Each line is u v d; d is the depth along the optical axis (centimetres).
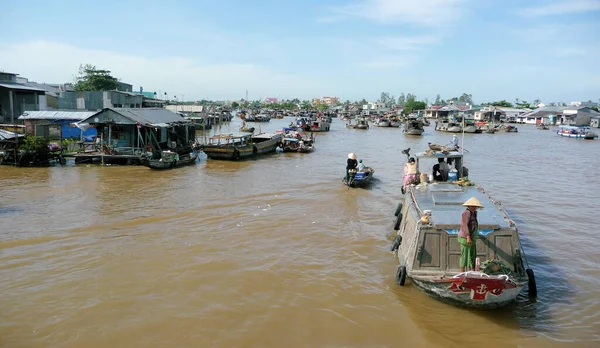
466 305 926
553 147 4650
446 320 901
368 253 1263
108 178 2344
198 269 1131
